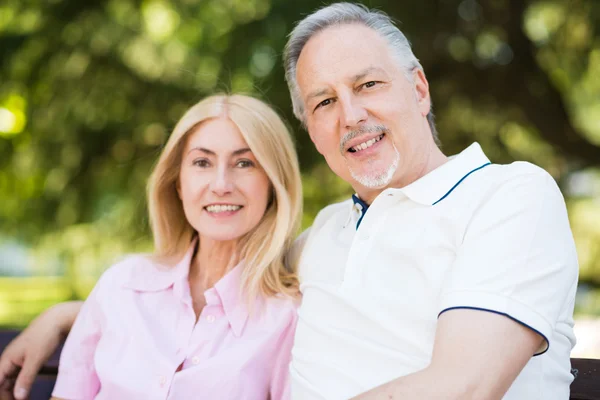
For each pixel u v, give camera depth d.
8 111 6.21
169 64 5.96
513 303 1.48
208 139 2.11
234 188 2.09
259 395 2.00
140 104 6.05
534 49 5.91
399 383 1.49
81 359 2.12
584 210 7.54
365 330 1.77
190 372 1.96
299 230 2.26
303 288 1.99
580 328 3.77
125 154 6.25
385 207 1.84
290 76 2.07
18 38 5.92
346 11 1.94
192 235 2.31
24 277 10.62
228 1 5.98
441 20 5.75
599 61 6.00
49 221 6.50
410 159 1.90
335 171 2.00
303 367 1.86
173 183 2.29
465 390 1.42
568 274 1.55
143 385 1.97
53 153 6.22
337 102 1.91
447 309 1.53
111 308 2.11
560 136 6.06
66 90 6.06
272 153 2.14
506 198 1.62
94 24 5.95
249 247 2.15
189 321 2.08
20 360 2.13
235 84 5.64
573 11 5.76
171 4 6.06
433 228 1.73
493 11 5.77
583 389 1.87
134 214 6.41
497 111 6.16
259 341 2.01
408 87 1.91
